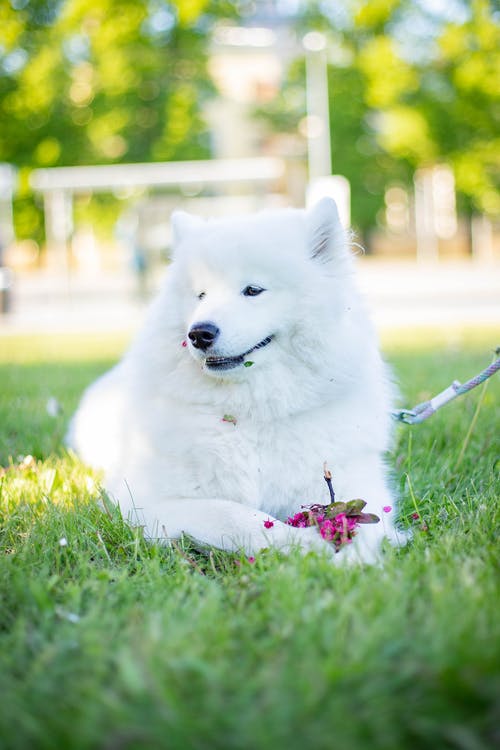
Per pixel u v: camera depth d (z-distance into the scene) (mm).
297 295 3342
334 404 3375
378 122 35812
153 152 31500
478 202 35156
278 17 36438
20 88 29891
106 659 2031
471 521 3178
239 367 3236
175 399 3477
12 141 30641
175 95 31500
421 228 39000
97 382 5066
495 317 13758
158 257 20281
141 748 1676
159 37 31453
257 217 3578
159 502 3350
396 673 1895
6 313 17922
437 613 2164
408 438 4570
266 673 1897
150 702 1795
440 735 1725
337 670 1867
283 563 2693
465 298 18062
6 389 7285
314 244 3504
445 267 33969
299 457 3305
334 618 2215
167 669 1924
